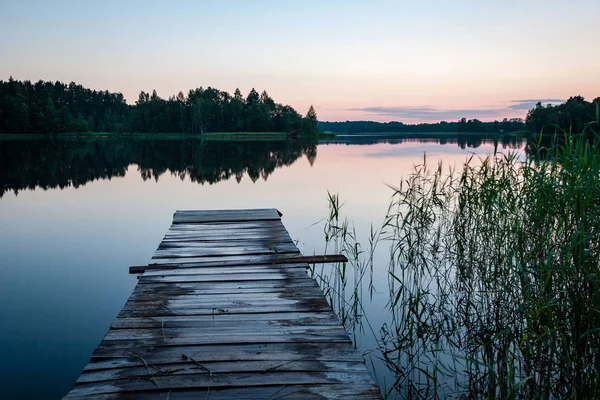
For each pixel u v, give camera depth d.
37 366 3.08
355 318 3.93
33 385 2.84
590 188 2.45
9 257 5.80
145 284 3.73
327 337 2.72
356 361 2.43
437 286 4.47
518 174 4.02
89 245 6.44
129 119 78.75
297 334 2.76
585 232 2.62
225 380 2.23
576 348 2.49
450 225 4.93
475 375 3.00
